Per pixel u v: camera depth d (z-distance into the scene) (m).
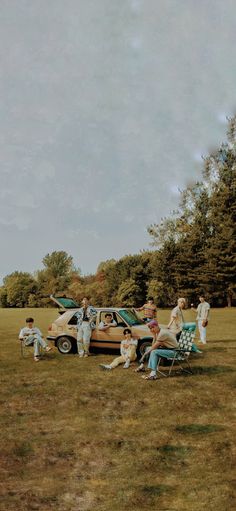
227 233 49.41
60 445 6.20
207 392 8.78
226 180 56.38
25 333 12.70
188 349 10.16
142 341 11.83
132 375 10.34
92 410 7.79
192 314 38.44
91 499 4.66
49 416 7.52
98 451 5.97
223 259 49.22
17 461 5.68
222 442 6.20
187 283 54.31
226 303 54.41
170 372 10.41
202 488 4.87
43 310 53.16
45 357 12.95
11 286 74.12
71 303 14.90
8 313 45.50
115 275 60.47
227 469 5.36
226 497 4.65
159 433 6.61
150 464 5.53
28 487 4.96
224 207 51.50
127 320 12.50
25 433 6.70
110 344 12.57
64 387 9.35
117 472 5.33
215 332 19.67
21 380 10.07
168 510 4.41
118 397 8.54
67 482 5.08
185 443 6.21
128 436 6.51
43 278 79.69
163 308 54.44
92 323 12.89
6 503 4.58
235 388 9.04
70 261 98.75
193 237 54.38
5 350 14.83
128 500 4.62
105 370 10.91
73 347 13.44
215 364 11.37
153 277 57.25
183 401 8.20
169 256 55.88
